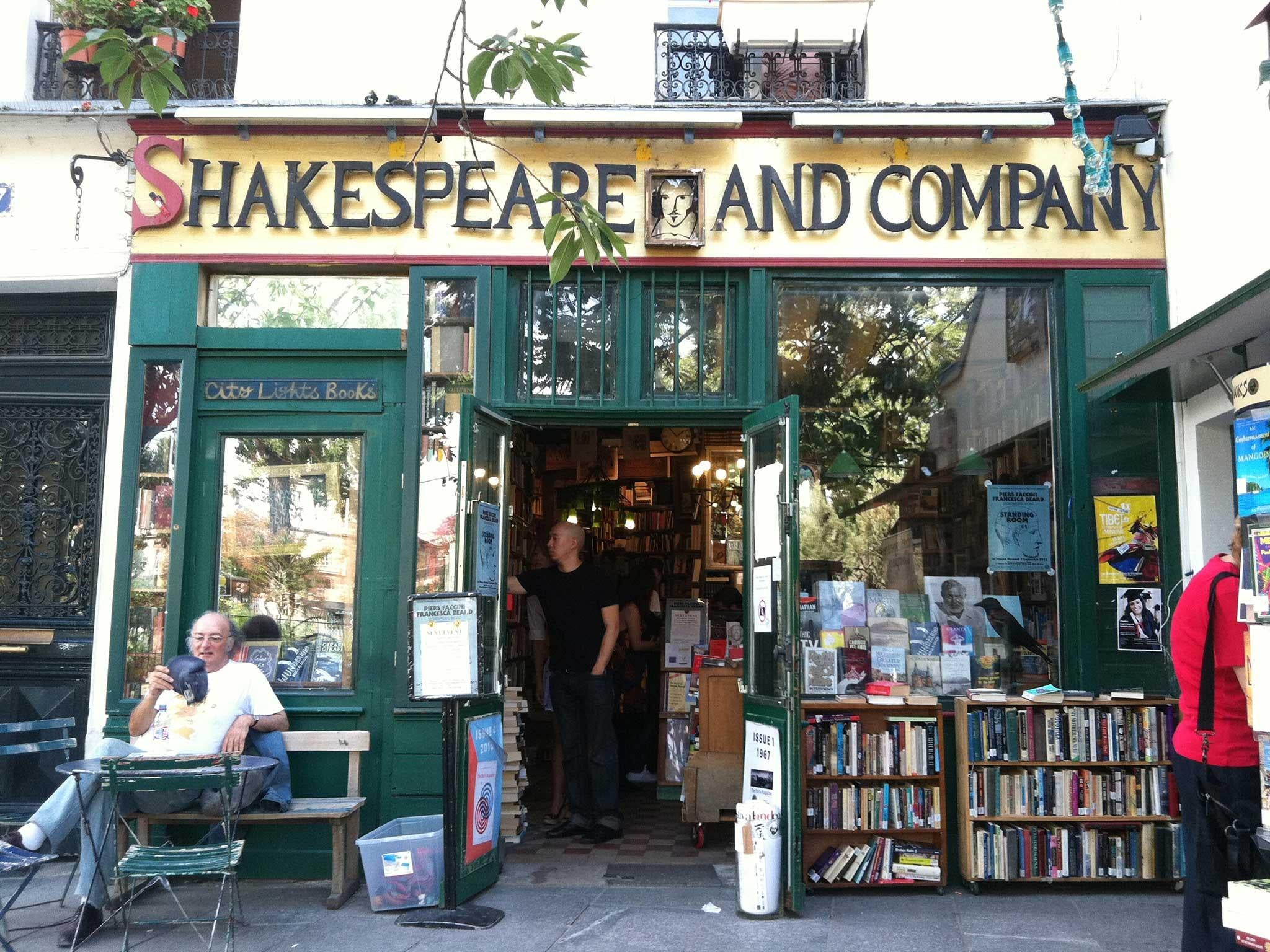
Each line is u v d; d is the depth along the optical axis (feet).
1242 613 11.11
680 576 31.27
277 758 16.99
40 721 16.39
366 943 14.74
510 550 28.25
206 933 15.10
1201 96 17.37
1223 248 16.69
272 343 18.93
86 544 19.86
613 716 21.27
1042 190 18.81
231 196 18.99
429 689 15.53
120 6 18.81
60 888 17.26
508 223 18.85
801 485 19.04
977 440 19.06
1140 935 15.06
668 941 14.83
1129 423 18.53
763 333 18.85
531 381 18.93
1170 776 17.10
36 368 20.20
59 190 19.24
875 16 19.56
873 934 15.14
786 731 16.40
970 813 16.98
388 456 18.92
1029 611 18.65
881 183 18.97
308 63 19.67
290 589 18.78
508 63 13.78
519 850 19.80
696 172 18.92
